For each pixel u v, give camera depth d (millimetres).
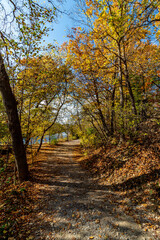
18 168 6602
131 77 10828
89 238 3025
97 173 7504
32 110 9297
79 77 10867
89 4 7082
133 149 6918
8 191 5512
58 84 10859
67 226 3480
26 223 3658
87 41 9219
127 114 7238
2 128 7250
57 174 8359
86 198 4965
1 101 7176
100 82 10609
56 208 4375
